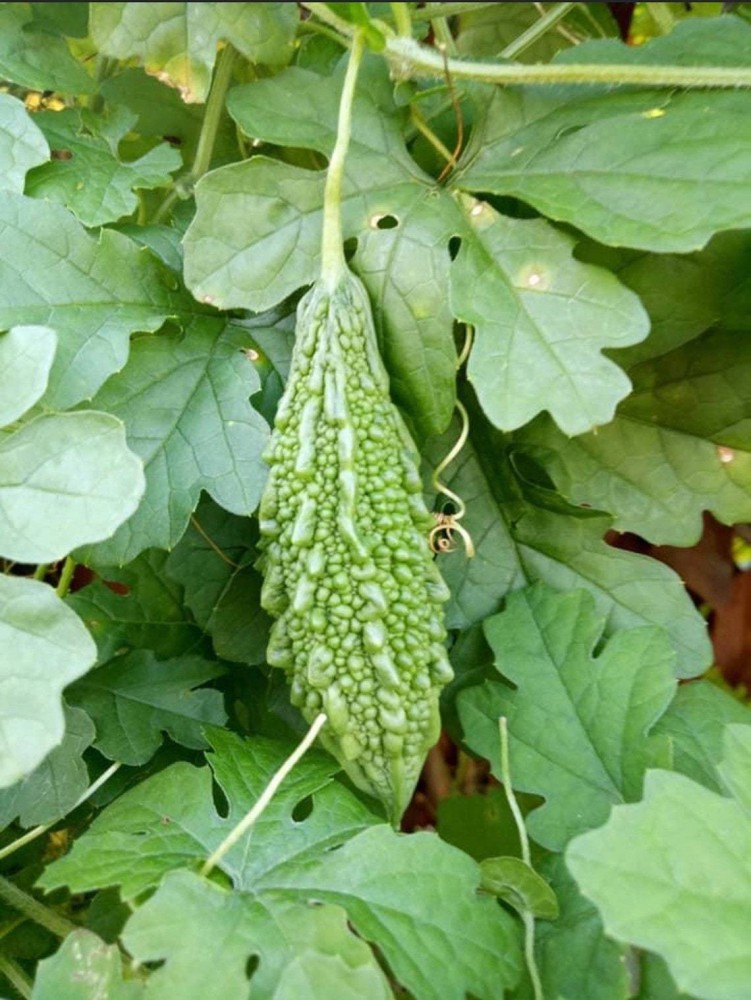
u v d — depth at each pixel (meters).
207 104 0.33
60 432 0.24
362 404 0.26
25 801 0.28
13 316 0.26
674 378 0.33
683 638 0.33
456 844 0.34
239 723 0.34
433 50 0.30
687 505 0.33
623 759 0.28
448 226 0.28
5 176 0.29
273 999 0.20
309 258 0.28
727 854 0.21
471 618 0.33
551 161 0.29
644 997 0.24
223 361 0.29
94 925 0.28
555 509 0.34
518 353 0.26
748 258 0.29
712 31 0.30
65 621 0.23
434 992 0.22
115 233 0.29
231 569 0.34
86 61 0.37
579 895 0.26
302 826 0.25
